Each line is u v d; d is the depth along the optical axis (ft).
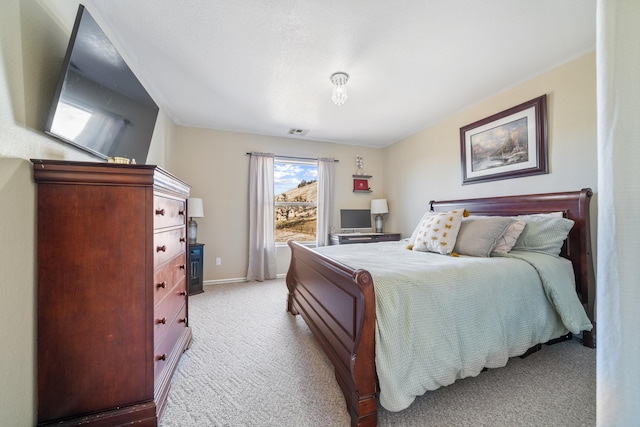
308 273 6.95
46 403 3.49
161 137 10.11
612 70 1.91
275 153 13.84
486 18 5.61
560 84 7.36
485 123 9.42
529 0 5.16
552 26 5.87
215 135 12.79
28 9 3.54
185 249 6.46
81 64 4.07
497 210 8.75
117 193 3.80
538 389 4.78
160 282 4.42
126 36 6.25
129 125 5.74
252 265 13.02
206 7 5.36
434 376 4.13
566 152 7.23
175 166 12.12
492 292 4.91
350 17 5.59
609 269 1.90
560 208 7.04
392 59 7.10
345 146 15.31
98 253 3.72
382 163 16.01
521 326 5.10
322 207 14.42
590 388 4.79
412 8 5.34
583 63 6.89
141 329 3.91
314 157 14.60
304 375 5.38
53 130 3.65
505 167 8.75
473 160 9.95
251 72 7.78
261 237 13.12
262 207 13.24
